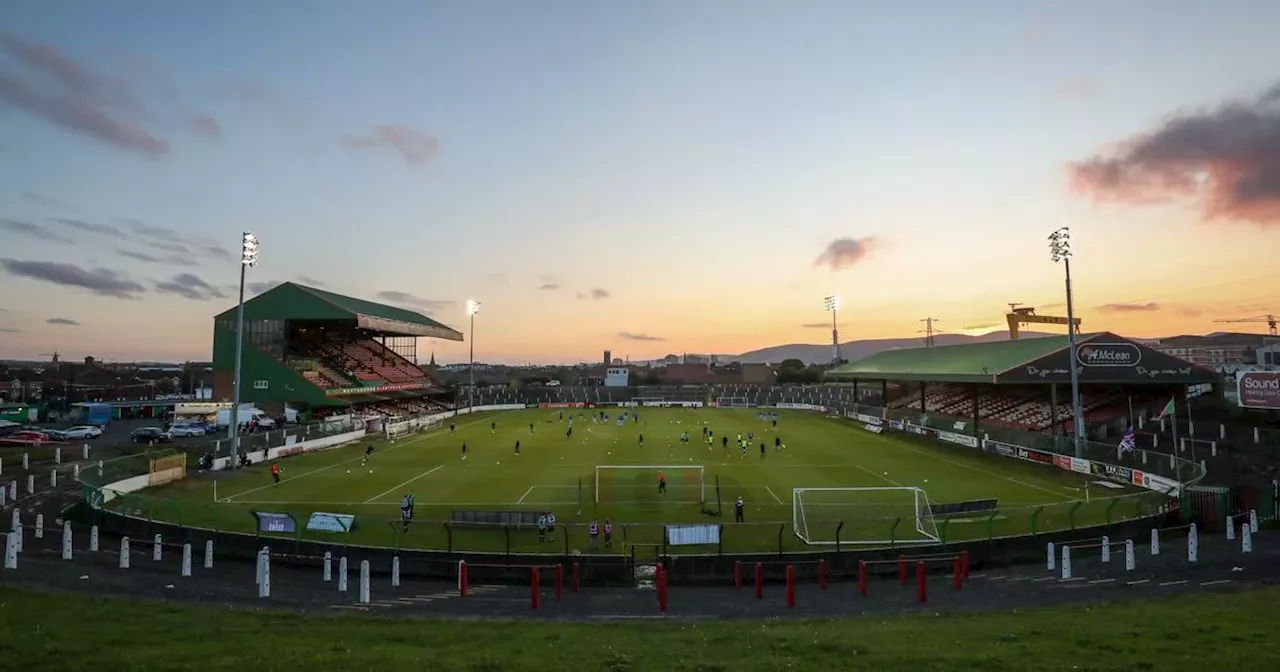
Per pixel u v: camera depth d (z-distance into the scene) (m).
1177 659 13.29
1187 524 32.81
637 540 29.61
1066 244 52.50
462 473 50.31
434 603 22.70
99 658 12.97
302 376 88.50
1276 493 33.53
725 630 17.91
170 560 27.33
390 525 30.42
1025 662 13.48
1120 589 23.61
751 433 79.88
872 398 127.06
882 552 27.14
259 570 23.08
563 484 45.19
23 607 17.59
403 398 111.50
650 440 73.00
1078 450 49.66
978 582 25.34
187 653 13.62
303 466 54.12
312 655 13.84
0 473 47.28
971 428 64.62
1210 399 77.06
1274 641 14.48
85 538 30.38
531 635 16.94
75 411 87.81
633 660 14.07
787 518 34.06
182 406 84.50
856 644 15.42
